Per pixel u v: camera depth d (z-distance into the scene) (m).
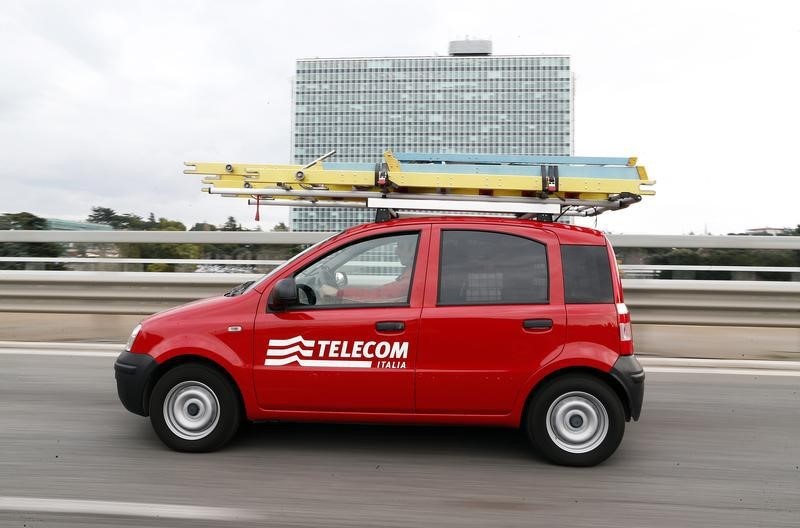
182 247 9.57
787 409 5.67
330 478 4.00
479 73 107.56
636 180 4.66
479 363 4.22
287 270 4.41
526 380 4.21
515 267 4.35
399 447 4.62
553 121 106.06
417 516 3.46
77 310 8.62
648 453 4.58
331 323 4.27
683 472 4.21
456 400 4.23
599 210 5.34
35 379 6.39
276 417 4.34
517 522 3.41
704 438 4.92
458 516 3.47
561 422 4.25
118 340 8.65
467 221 4.48
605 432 4.21
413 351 4.23
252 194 4.93
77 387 6.10
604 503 3.69
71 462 4.21
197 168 5.16
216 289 8.53
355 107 103.44
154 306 8.59
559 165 4.83
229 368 4.28
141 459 4.28
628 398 4.22
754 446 4.74
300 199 5.26
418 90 106.06
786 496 3.82
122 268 9.67
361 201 5.24
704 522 3.44
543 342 4.21
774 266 8.45
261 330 4.29
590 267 4.34
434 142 104.62
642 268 8.30
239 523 3.34
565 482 4.01
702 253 8.45
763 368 7.18
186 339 4.32
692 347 8.35
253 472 4.08
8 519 3.35
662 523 3.43
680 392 6.20
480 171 4.84
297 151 101.56
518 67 106.38
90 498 3.63
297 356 4.27
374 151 104.44
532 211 4.74
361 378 4.24
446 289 4.31
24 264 9.90
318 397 4.27
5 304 8.67
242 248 9.42
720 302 7.73
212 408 4.37
